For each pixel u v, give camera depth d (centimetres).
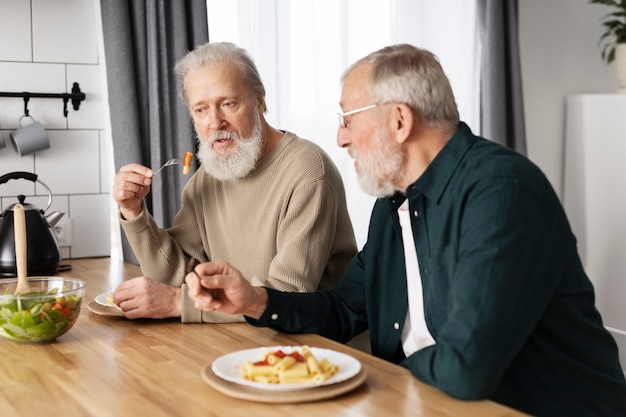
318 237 188
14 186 269
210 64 191
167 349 154
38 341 156
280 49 314
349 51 331
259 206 200
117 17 264
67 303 157
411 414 116
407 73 148
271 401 120
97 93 280
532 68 392
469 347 123
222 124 192
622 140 358
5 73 266
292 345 157
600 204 371
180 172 277
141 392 127
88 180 281
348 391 125
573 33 403
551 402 145
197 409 118
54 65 273
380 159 152
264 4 310
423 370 129
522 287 129
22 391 128
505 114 353
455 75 355
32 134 262
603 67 414
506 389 143
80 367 141
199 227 211
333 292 179
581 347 148
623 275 354
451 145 148
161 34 271
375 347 171
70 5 274
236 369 133
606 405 150
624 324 354
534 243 132
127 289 177
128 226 196
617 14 380
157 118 271
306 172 193
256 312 162
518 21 366
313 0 320
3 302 152
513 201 133
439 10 349
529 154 395
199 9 278
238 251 203
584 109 378
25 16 267
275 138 205
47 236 239
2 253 232
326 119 328
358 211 339
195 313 175
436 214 148
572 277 145
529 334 132
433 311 149
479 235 131
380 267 171
